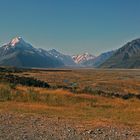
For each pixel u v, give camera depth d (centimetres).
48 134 2375
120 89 11331
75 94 5938
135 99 6175
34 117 3300
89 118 3438
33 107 4316
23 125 2758
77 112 4022
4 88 5784
